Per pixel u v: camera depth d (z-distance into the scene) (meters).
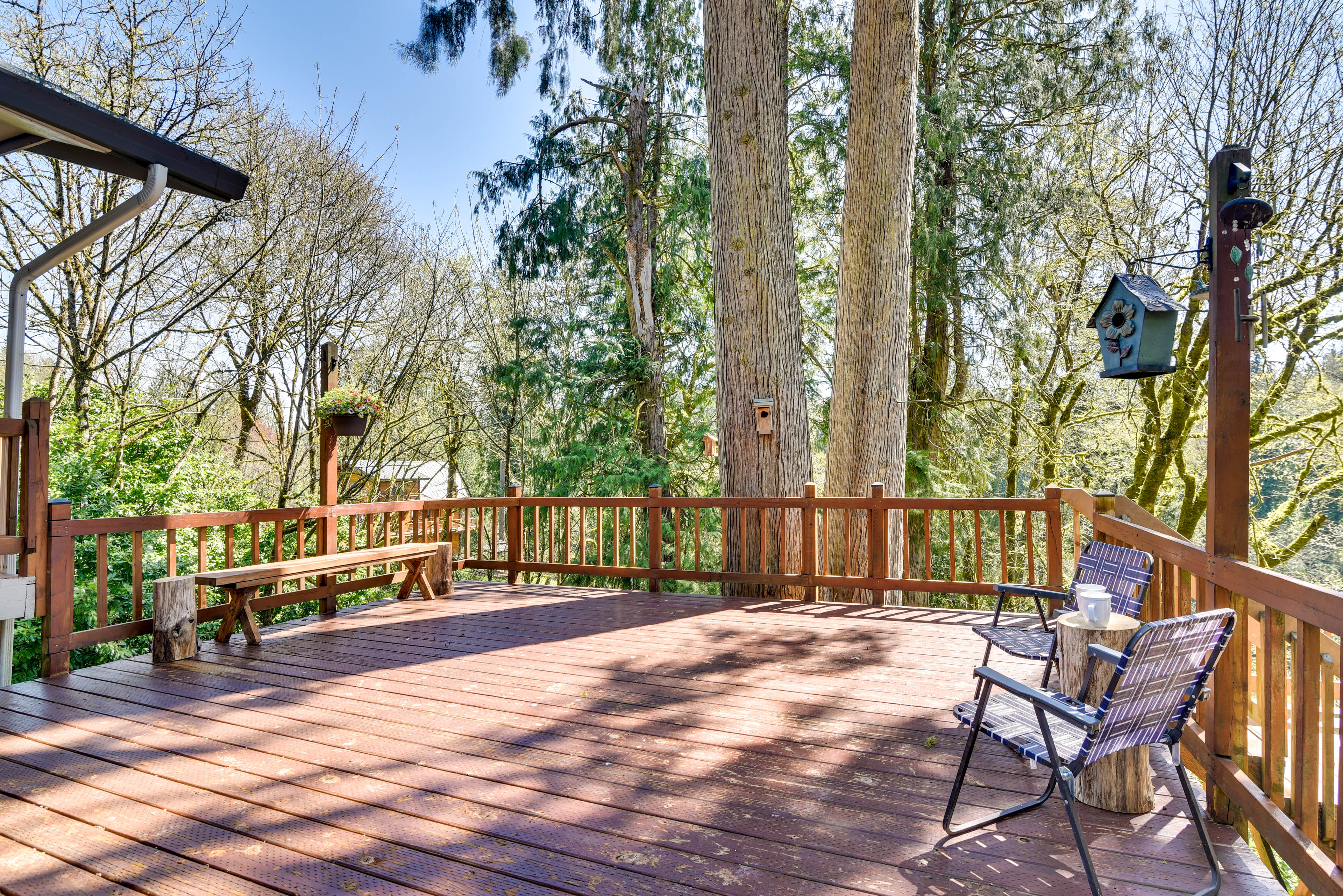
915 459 9.95
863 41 7.00
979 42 10.67
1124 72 9.38
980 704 2.17
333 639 4.69
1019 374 11.17
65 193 8.28
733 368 6.96
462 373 14.27
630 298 12.58
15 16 7.60
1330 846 2.27
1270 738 2.05
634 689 3.65
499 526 14.88
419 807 2.39
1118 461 11.58
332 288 10.79
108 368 9.01
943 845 2.16
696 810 2.38
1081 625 2.51
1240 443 2.28
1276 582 1.95
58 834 2.21
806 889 1.93
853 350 7.17
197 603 4.71
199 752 2.85
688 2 11.53
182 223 9.27
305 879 1.96
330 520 5.60
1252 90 8.63
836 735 3.03
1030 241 10.10
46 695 3.55
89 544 6.96
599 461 11.85
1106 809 2.39
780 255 6.96
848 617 5.25
